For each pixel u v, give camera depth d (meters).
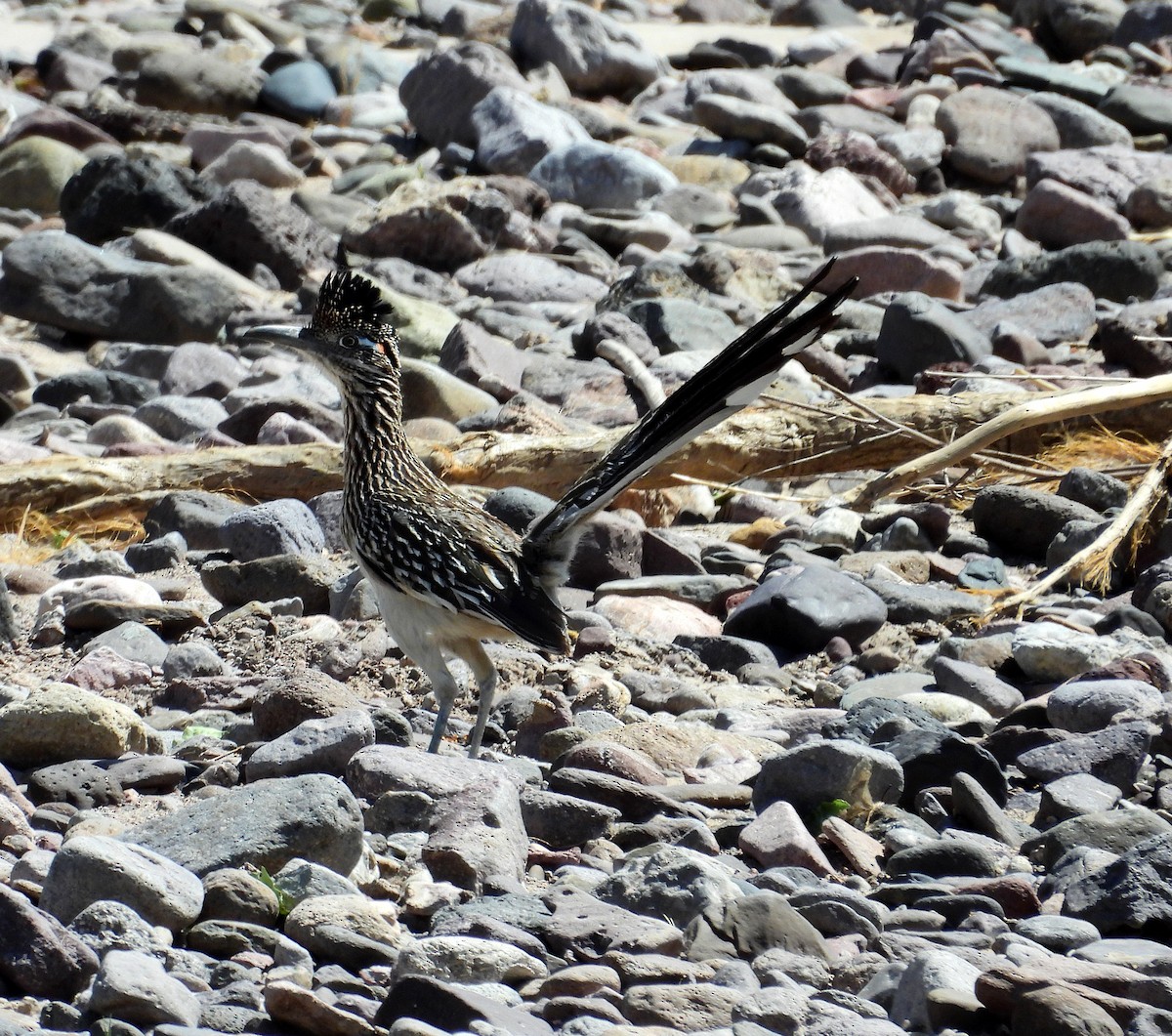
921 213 44.19
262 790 11.92
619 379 28.81
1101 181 44.72
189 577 20.41
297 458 23.45
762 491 25.34
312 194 42.03
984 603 19.28
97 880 10.63
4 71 54.56
